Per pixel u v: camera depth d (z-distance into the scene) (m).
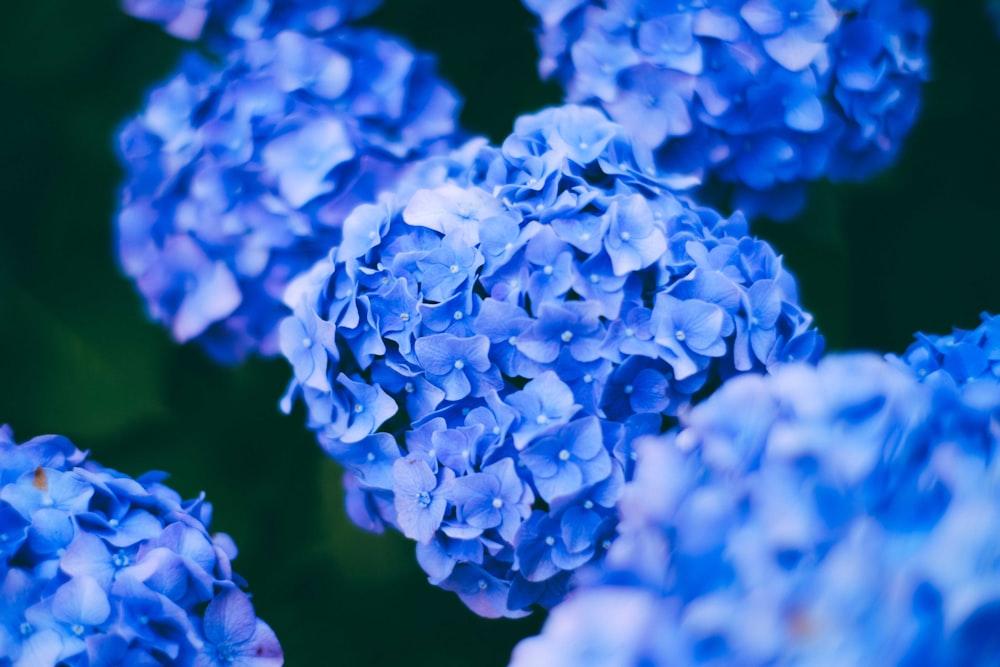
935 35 1.15
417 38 1.16
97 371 1.11
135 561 0.90
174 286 1.04
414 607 1.08
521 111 1.16
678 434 0.91
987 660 0.79
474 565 0.93
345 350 0.94
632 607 0.80
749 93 1.01
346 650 1.07
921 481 0.83
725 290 0.92
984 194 1.16
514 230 0.92
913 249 1.15
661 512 0.84
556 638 0.81
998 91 1.15
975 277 1.15
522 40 1.16
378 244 0.94
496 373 0.92
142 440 1.11
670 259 0.93
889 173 1.15
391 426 0.95
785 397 0.86
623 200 0.93
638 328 0.92
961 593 0.79
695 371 0.91
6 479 0.93
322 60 1.04
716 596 0.81
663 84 1.02
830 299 1.11
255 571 1.09
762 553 0.81
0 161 1.14
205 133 1.03
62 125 1.15
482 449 0.92
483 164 0.98
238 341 1.06
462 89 1.16
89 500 0.92
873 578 0.79
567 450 0.91
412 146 1.05
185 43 1.15
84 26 1.14
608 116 1.04
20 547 0.89
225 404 1.12
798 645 0.79
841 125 1.04
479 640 1.06
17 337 1.12
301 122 1.02
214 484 1.11
